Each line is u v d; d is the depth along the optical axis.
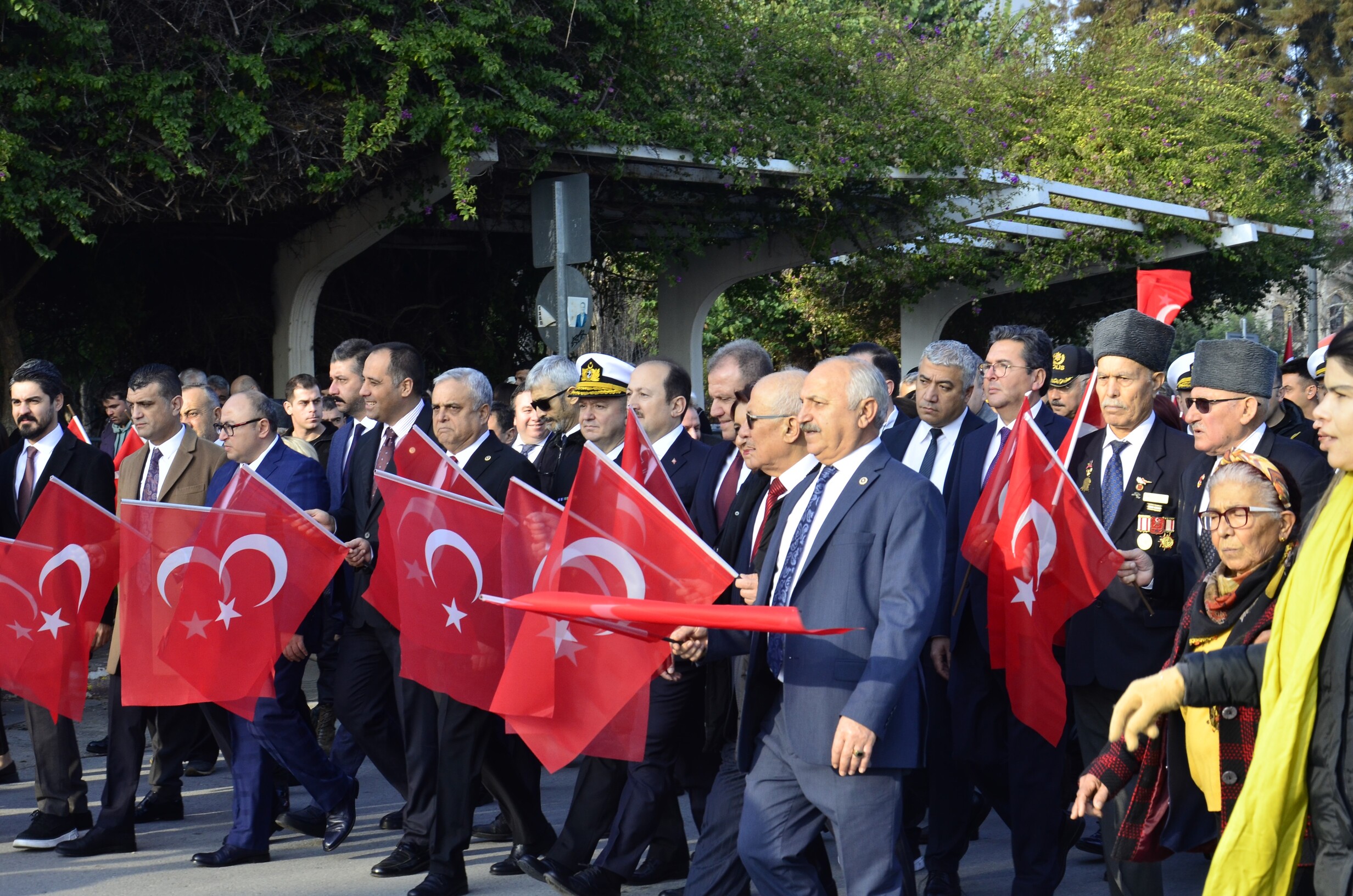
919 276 14.57
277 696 5.59
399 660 5.37
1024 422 4.53
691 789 5.16
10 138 8.25
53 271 11.95
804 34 12.57
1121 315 4.54
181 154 8.77
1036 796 4.71
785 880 3.65
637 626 4.13
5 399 10.41
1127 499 4.51
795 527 3.84
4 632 5.59
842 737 3.37
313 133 9.43
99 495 6.01
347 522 5.92
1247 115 19.62
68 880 5.29
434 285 14.54
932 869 4.95
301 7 9.23
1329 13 29.95
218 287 12.76
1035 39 18.80
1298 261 20.88
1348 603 2.59
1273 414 5.92
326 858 5.66
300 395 8.34
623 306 16.25
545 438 7.61
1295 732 2.61
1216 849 3.21
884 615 3.49
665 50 11.16
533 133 10.05
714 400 4.84
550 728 4.55
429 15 9.83
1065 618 4.45
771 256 14.96
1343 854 2.56
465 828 4.99
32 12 8.19
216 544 5.35
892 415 6.17
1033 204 13.54
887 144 12.55
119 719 5.71
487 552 5.11
